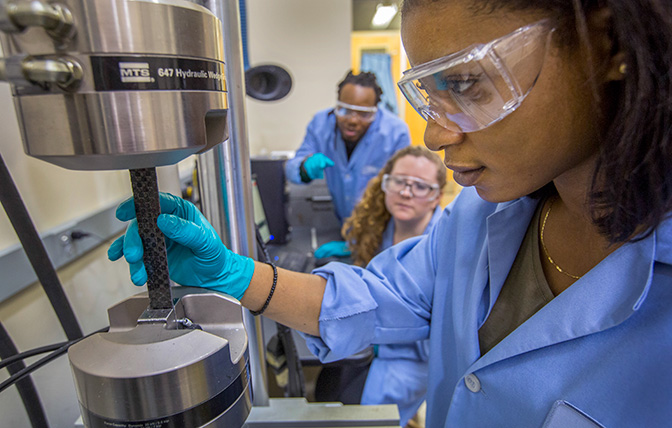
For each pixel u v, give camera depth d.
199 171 0.61
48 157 0.33
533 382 0.49
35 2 0.26
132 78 0.31
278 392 1.03
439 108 0.42
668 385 0.39
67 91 0.30
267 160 1.97
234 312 0.46
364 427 0.68
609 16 0.33
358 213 1.75
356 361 1.03
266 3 3.30
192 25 0.33
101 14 0.29
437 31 0.38
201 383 0.36
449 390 0.70
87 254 0.83
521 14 0.35
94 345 0.38
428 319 0.76
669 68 0.31
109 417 0.36
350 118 2.13
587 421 0.43
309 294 0.69
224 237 0.63
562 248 0.55
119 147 0.31
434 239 0.77
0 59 0.29
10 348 0.55
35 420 0.59
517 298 0.59
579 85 0.37
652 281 0.44
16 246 0.64
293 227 2.31
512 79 0.36
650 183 0.36
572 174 0.46
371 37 4.25
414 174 1.54
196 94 0.35
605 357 0.45
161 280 0.42
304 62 3.43
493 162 0.43
